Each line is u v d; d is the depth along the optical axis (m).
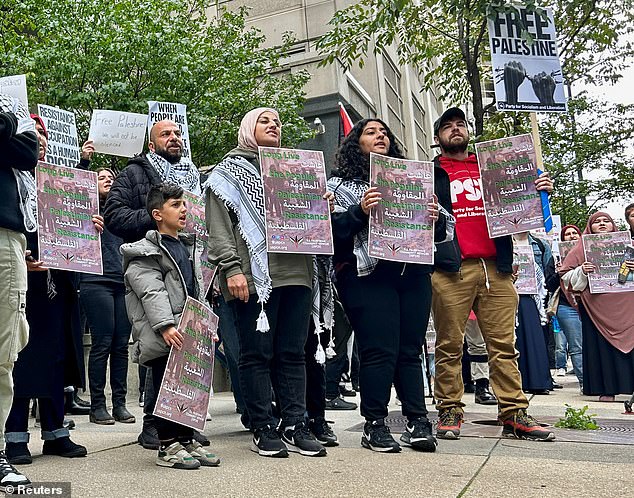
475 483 2.88
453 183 4.39
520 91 6.23
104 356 5.30
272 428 3.63
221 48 11.41
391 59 20.34
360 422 5.11
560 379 9.79
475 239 4.27
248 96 10.90
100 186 5.32
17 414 3.45
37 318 3.53
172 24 10.40
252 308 3.60
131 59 9.68
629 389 6.31
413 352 3.84
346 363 6.51
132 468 3.28
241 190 3.63
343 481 2.92
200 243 4.38
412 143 21.36
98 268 3.70
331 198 3.69
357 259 3.67
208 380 3.48
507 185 4.20
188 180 4.61
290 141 11.29
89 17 10.09
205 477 3.04
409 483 2.88
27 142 2.94
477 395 6.45
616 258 6.40
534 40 6.28
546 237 8.55
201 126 10.09
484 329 4.33
